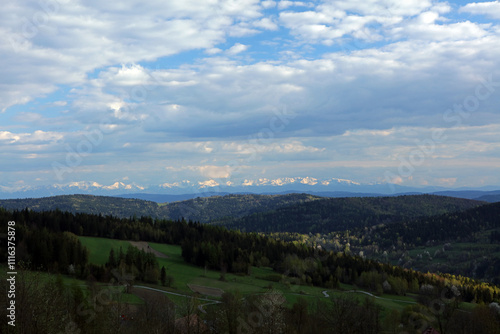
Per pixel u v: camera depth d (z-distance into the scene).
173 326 68.06
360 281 133.50
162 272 121.44
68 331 54.41
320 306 77.75
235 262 147.75
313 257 155.75
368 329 75.31
